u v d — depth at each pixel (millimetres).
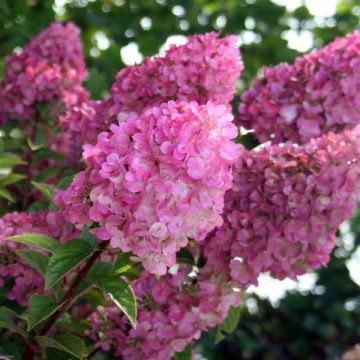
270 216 785
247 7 1722
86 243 681
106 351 800
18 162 955
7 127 1097
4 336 797
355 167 766
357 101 853
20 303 774
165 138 605
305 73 875
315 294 2111
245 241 783
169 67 812
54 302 707
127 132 619
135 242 615
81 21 1669
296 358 2053
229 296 782
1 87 1109
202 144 604
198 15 1706
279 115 882
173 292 766
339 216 780
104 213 609
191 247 822
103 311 804
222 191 619
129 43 1682
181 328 760
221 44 824
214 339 954
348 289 2104
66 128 1036
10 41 1529
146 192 597
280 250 791
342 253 2064
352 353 1265
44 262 731
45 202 978
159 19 1691
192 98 807
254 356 2021
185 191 603
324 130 873
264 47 1659
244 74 1617
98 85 1439
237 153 617
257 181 793
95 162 621
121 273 736
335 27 1768
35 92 1065
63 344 729
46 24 1570
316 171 777
